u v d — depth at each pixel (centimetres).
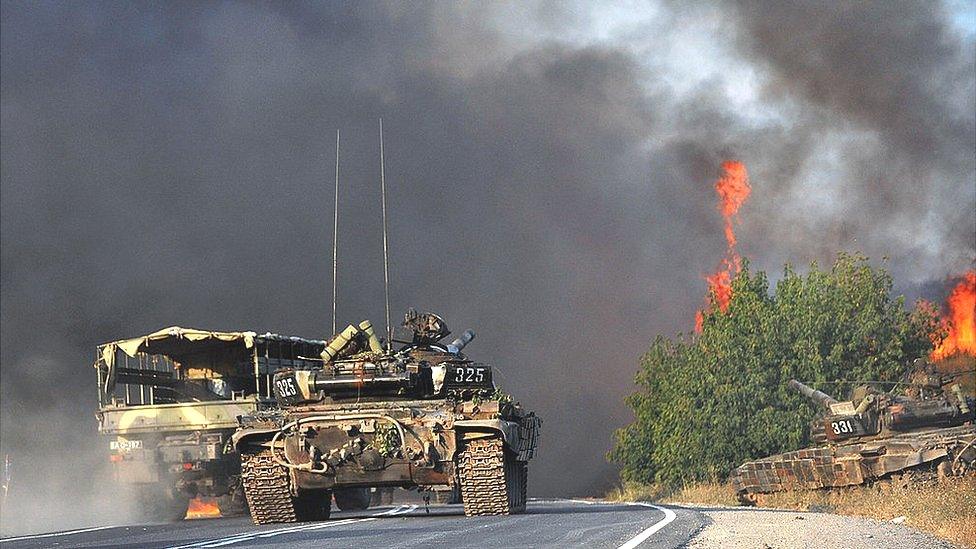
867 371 6412
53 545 2580
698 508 3850
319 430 3416
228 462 4334
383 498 5850
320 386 3534
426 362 3641
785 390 6294
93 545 2495
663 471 6588
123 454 4347
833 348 6425
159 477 4309
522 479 3816
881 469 4831
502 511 3438
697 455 6316
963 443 4762
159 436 4350
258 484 3450
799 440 6175
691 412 6425
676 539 2170
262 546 2205
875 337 6638
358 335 3691
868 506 3778
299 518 3603
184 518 4462
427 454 3362
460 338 4047
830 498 4947
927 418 4981
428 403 3459
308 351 4825
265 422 3469
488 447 3356
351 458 3400
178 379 4672
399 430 3372
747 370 6347
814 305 6569
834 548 2066
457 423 3350
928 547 2156
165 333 4384
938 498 3341
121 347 4394
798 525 2592
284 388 3588
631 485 7388
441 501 5347
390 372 3528
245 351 4603
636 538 2195
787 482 5147
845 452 4934
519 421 3672
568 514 3281
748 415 6294
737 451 6266
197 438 4294
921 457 4738
